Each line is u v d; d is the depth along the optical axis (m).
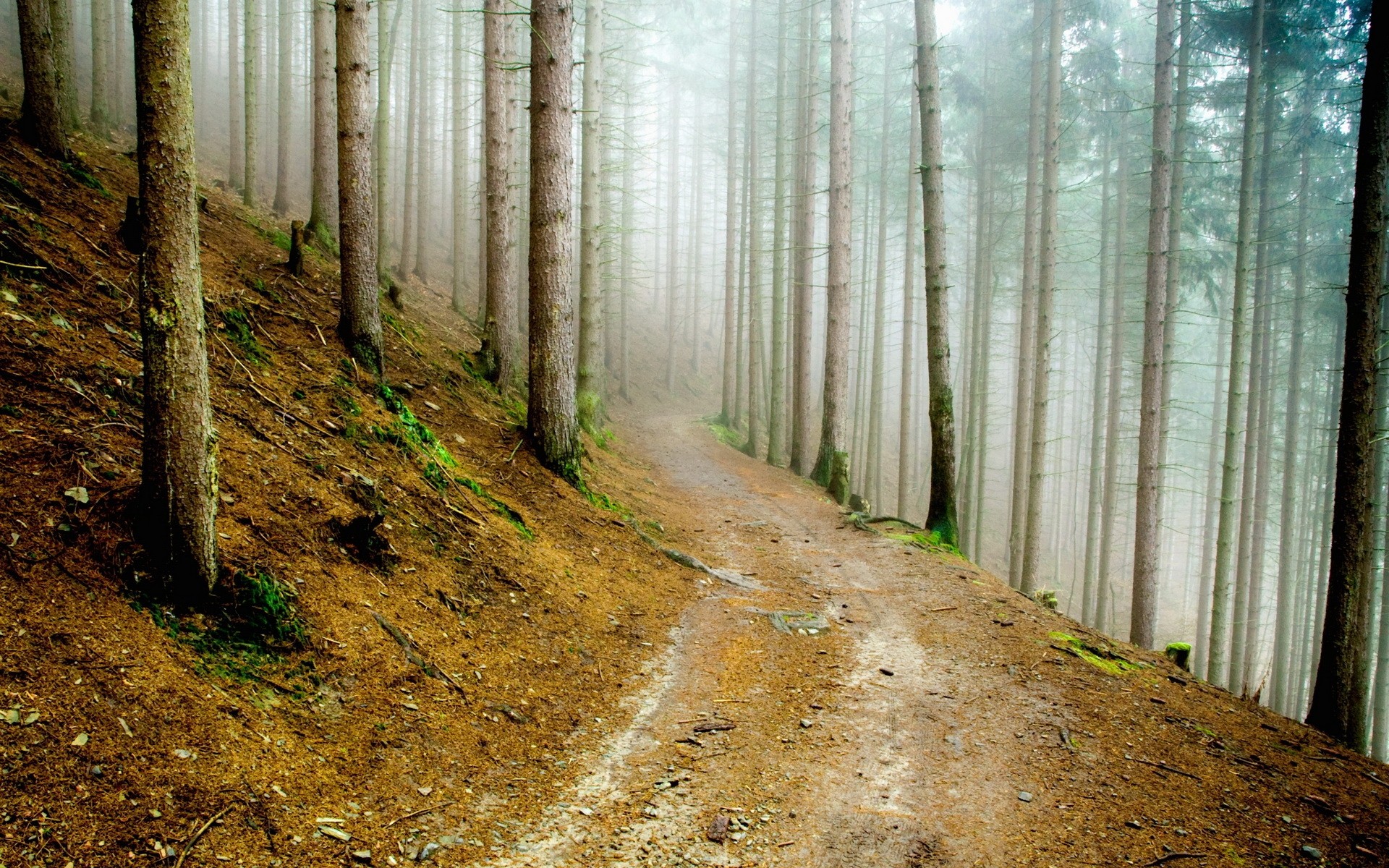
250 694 3.99
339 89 8.44
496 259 13.09
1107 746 5.78
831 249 17.23
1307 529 29.52
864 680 6.80
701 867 3.89
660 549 9.82
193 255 4.05
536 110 9.62
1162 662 8.42
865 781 5.00
